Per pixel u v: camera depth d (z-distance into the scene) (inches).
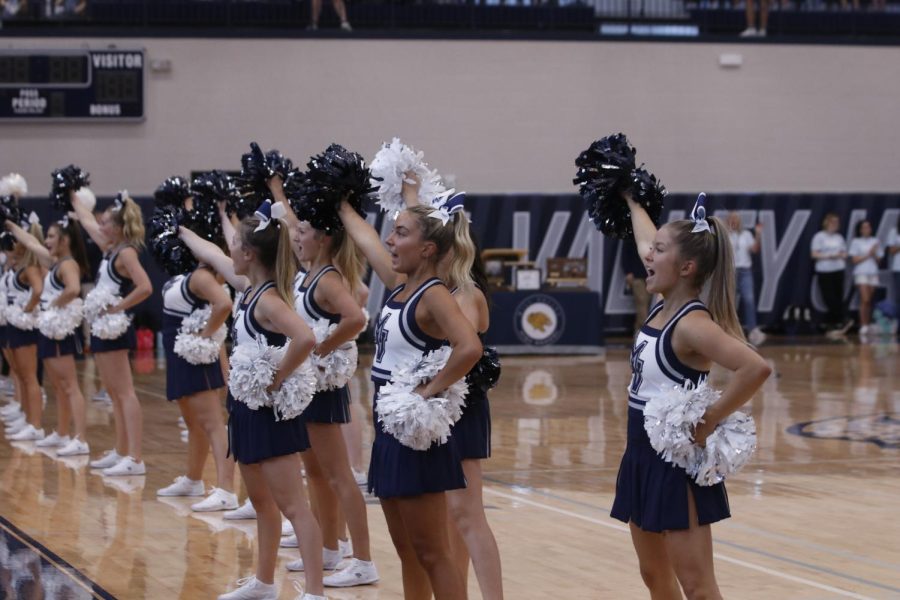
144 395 518.9
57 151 713.0
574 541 261.4
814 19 833.5
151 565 239.5
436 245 176.4
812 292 802.8
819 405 490.6
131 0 737.0
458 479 173.8
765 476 342.0
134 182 723.4
